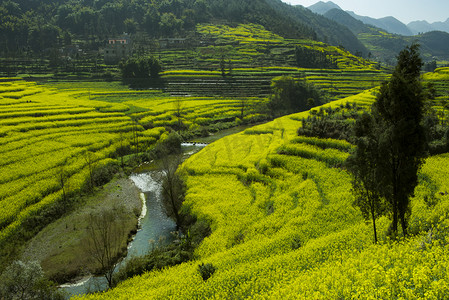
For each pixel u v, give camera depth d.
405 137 24.06
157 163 67.75
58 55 178.00
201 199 50.09
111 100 120.31
